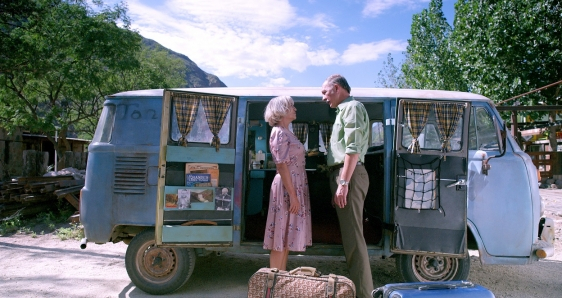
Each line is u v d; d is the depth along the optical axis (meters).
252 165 5.84
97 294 4.23
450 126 3.85
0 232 7.02
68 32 15.63
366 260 3.65
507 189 4.04
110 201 4.24
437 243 3.82
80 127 27.58
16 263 5.36
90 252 5.95
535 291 4.47
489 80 15.56
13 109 16.83
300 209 3.69
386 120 4.20
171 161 3.91
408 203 3.83
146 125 4.31
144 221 4.17
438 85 20.66
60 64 15.63
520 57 15.09
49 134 17.67
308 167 5.84
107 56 16.55
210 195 3.98
